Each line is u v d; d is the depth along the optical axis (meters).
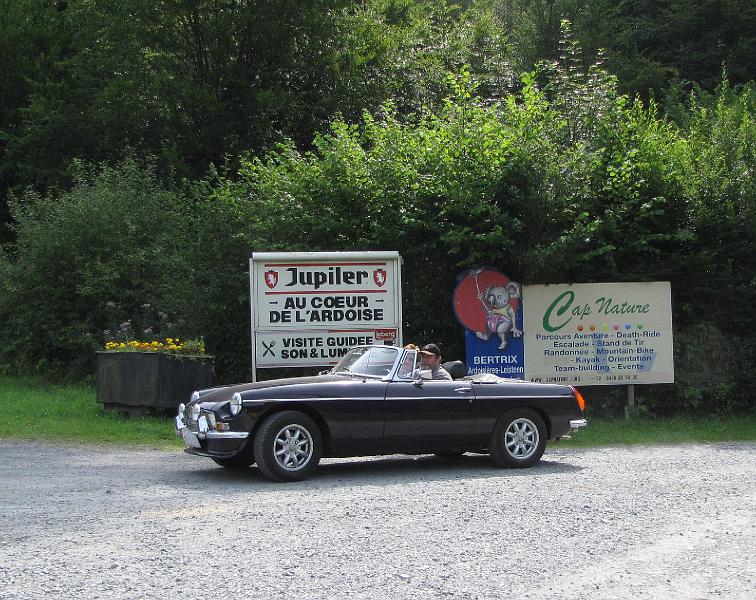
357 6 33.47
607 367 16.14
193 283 17.36
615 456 12.10
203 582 5.65
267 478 9.60
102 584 5.59
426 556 6.32
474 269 15.83
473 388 10.58
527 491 8.95
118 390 14.99
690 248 17.14
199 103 27.55
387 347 10.59
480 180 15.62
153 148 28.77
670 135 18.19
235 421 9.47
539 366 15.96
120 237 20.47
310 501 8.34
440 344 16.64
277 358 14.71
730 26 36.69
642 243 16.19
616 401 16.91
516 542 6.74
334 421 9.80
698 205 16.83
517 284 15.95
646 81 34.06
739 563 6.21
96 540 6.73
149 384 14.45
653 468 10.77
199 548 6.50
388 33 32.44
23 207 23.89
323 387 9.84
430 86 32.38
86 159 29.86
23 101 32.50
